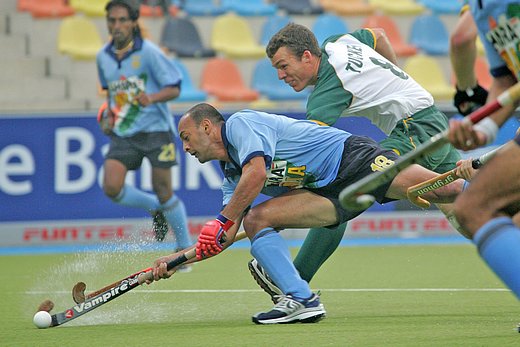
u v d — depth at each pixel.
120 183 33.38
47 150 39.09
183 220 33.50
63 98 47.28
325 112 20.41
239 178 19.06
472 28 19.14
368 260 33.03
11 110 44.56
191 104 48.47
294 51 20.44
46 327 18.84
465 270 29.66
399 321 18.86
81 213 39.34
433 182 18.08
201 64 50.53
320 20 52.84
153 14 51.97
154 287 26.20
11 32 48.88
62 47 48.91
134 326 19.03
